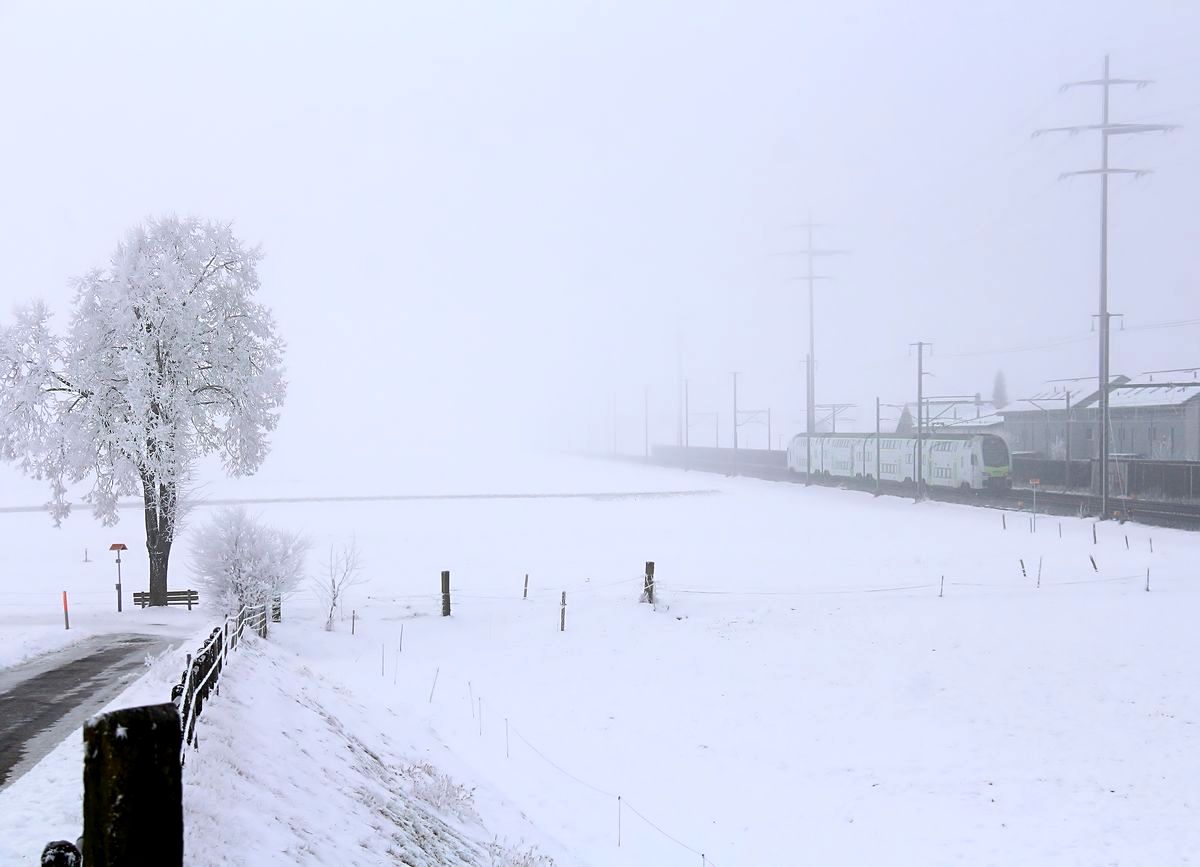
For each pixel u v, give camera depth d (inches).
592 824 624.4
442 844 448.8
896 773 734.5
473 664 1039.0
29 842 279.0
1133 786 683.4
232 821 300.7
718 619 1169.4
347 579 1513.3
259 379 1305.4
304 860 310.2
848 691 919.0
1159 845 591.5
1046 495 2409.0
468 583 1478.8
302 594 1391.5
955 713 848.9
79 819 303.0
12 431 1207.6
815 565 1552.7
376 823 404.5
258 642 792.3
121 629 1011.3
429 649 1093.1
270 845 303.4
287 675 650.8
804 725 844.6
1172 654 941.2
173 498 1250.0
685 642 1090.1
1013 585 1282.0
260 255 1333.7
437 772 604.7
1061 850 592.4
